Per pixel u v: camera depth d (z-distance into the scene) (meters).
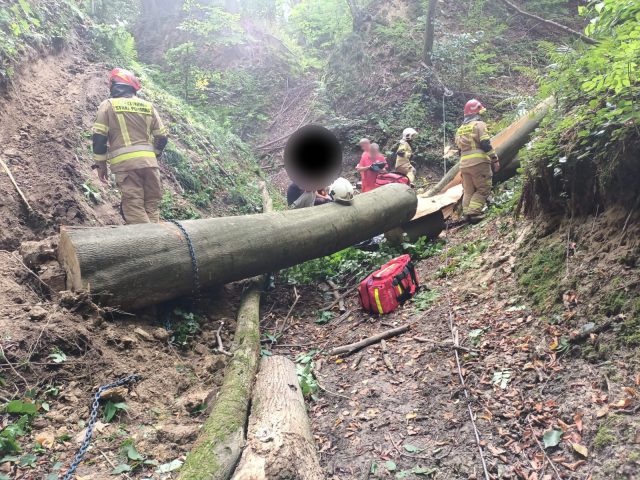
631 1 3.37
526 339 3.65
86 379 3.60
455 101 12.55
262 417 3.37
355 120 12.91
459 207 7.79
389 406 3.72
